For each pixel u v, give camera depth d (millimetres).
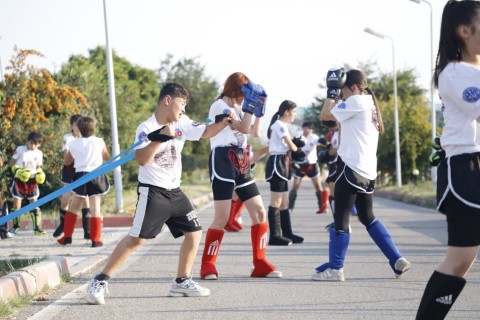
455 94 4242
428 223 13820
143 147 6215
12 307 6211
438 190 4383
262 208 7871
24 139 15844
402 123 30891
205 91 41156
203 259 7828
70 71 21312
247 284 7441
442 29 4426
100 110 21844
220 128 6672
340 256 7535
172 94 6453
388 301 6484
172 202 6617
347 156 7398
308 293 6914
